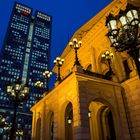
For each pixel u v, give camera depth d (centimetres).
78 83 1394
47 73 2123
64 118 1577
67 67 2692
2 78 11469
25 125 10275
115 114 1464
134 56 764
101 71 1995
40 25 15550
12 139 1283
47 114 1845
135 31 779
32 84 12188
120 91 1584
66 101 1520
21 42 13625
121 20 803
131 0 1734
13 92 1441
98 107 1734
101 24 2064
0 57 12356
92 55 2131
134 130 1402
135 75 1508
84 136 1204
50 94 1816
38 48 14138
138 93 1452
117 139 1380
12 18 14425
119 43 814
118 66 1730
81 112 1284
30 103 11238
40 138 1883
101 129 1706
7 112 10250
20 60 12788
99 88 1500
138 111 1414
